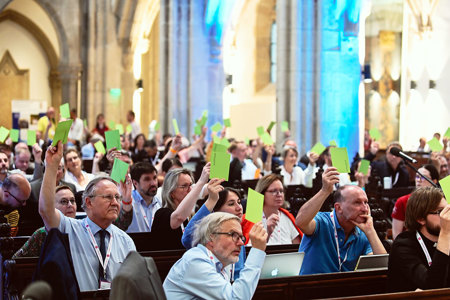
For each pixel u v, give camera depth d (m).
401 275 6.87
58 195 8.40
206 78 25.89
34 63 40.34
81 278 7.00
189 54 25.95
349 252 7.92
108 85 39.59
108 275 7.06
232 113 34.94
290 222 9.44
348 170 8.07
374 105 34.28
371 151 16.70
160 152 19.09
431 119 34.53
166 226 8.35
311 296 6.64
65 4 39.25
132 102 40.44
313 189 12.40
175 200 8.91
